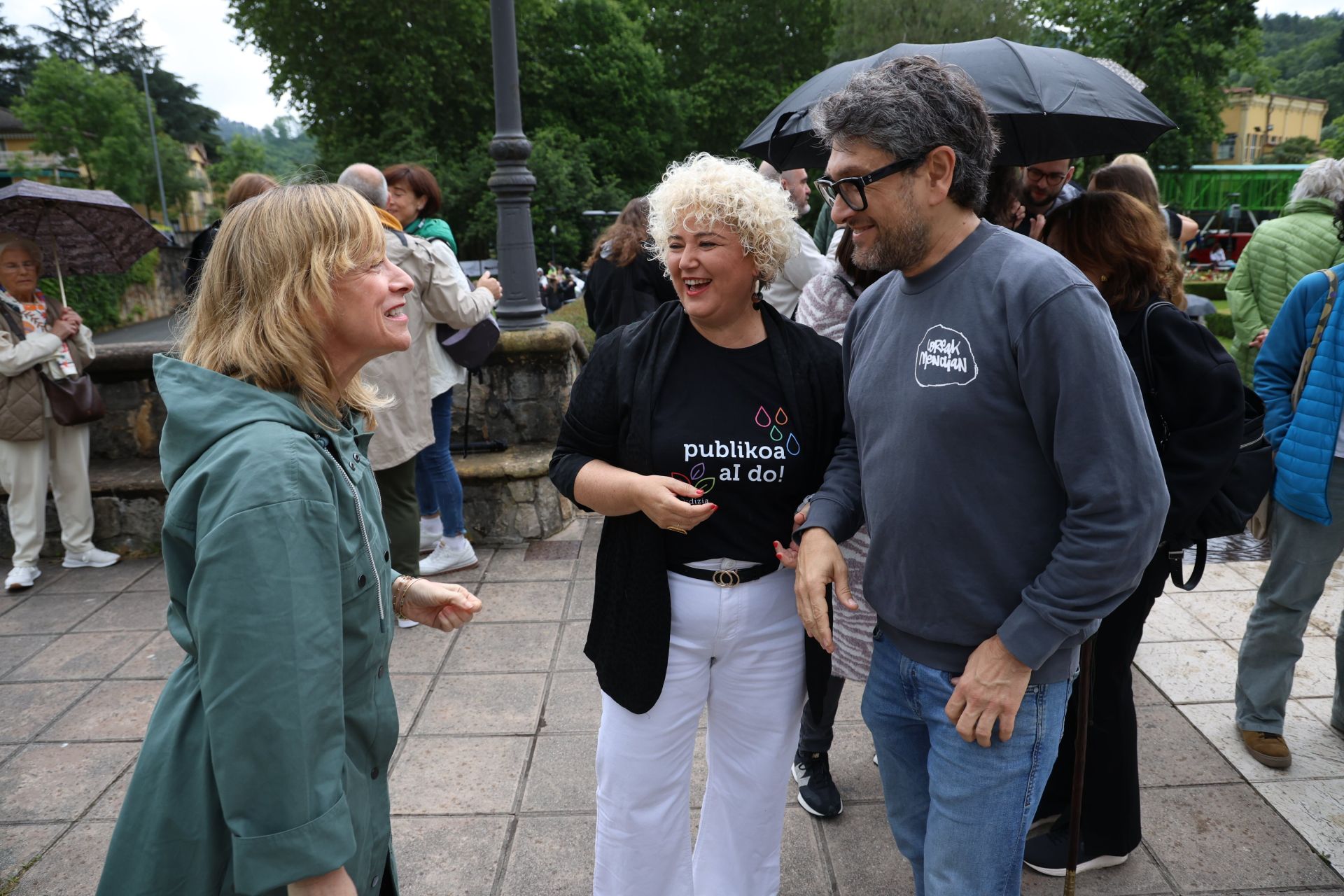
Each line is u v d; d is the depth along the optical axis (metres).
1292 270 3.90
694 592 1.78
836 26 38.44
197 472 1.12
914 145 1.42
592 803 2.68
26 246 4.28
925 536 1.52
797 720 1.94
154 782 1.18
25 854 2.52
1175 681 3.23
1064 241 2.04
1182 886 2.28
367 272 1.25
